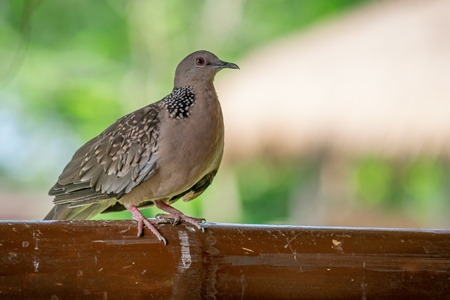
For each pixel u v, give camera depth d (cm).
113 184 575
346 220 1705
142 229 408
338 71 1503
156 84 1861
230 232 415
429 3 1595
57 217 621
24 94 1795
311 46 1638
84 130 1762
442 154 1326
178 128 558
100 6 1912
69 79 1842
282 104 1486
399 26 1543
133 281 405
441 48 1438
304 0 1975
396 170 1423
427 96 1362
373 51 1510
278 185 1850
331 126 1423
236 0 1925
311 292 416
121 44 1897
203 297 413
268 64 1650
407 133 1353
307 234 418
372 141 1381
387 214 1747
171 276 408
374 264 419
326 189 1664
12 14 1744
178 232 411
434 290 423
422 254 421
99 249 402
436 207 1745
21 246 392
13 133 1803
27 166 1814
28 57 1812
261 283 414
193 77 584
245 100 1546
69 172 606
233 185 1702
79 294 400
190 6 1927
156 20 1892
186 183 570
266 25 1959
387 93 1404
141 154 562
